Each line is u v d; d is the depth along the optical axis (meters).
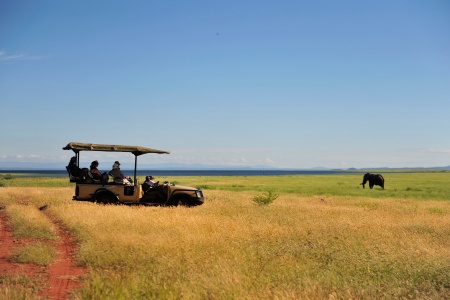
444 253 11.19
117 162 22.44
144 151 21.66
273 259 10.25
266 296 7.17
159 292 7.28
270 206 23.83
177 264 9.40
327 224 16.42
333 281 8.44
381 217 19.50
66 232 14.99
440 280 8.59
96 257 10.40
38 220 16.28
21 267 9.90
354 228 15.42
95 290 7.38
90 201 21.95
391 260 10.20
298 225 16.06
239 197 31.23
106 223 15.20
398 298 7.54
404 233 14.23
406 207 24.89
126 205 21.78
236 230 14.02
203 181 67.94
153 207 21.30
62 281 8.80
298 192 40.19
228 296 7.15
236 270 8.83
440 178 84.81
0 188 39.41
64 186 47.12
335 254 10.86
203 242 11.74
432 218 19.31
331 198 31.89
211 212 19.62
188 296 7.01
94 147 21.39
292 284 8.07
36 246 11.67
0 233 14.65
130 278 8.07
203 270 8.94
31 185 48.66
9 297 6.96
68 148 21.11
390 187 51.19
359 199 31.22
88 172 22.16
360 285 8.27
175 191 22.19
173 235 13.04
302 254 10.91
